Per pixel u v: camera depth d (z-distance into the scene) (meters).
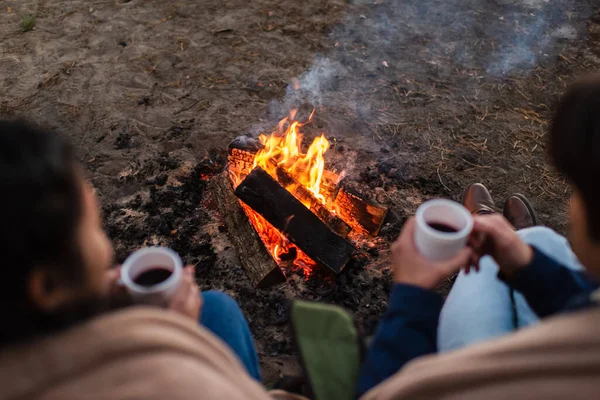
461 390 0.76
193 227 2.51
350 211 2.49
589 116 0.77
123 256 2.42
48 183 0.63
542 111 3.27
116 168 2.87
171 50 3.69
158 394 0.66
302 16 4.01
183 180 2.76
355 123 3.14
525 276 1.36
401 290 1.25
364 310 2.21
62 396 0.63
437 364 0.82
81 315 0.71
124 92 3.36
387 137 3.06
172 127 3.11
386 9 4.09
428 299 1.23
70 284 0.69
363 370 1.24
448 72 3.54
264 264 2.24
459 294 1.66
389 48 3.72
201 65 3.57
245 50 3.69
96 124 3.14
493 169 2.90
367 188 2.73
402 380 0.87
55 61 3.61
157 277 1.26
